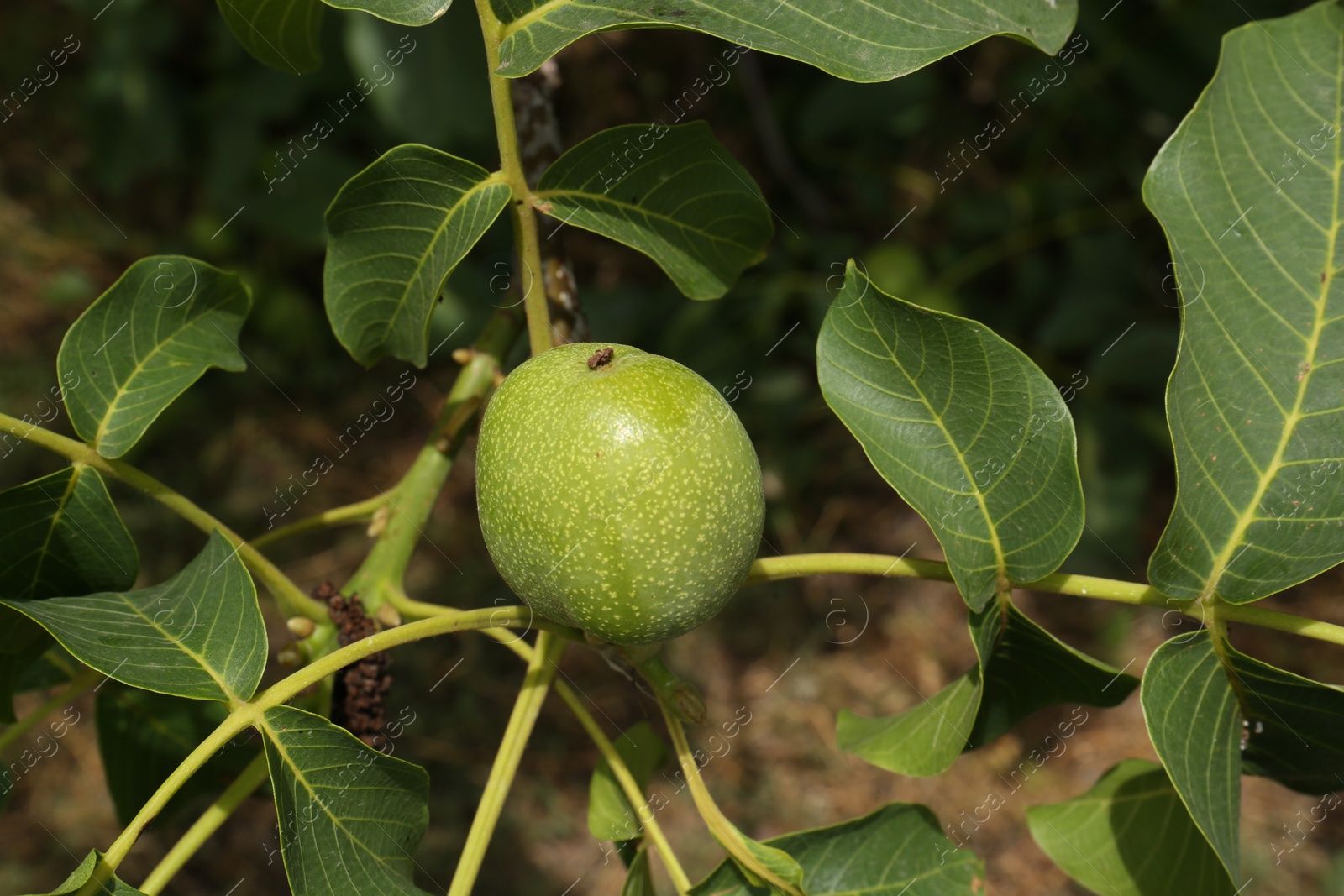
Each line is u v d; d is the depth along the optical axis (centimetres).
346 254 49
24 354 107
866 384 48
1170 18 78
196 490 104
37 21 116
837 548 104
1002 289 101
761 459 100
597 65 104
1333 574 99
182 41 107
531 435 46
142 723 54
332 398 109
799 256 98
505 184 48
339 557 103
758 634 101
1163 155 48
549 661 50
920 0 46
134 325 50
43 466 103
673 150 49
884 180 103
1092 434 92
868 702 98
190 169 113
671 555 46
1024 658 50
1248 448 48
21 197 112
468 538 103
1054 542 48
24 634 51
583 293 99
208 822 49
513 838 92
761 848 48
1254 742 49
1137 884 51
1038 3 46
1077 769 96
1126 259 95
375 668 52
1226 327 48
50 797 90
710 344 96
